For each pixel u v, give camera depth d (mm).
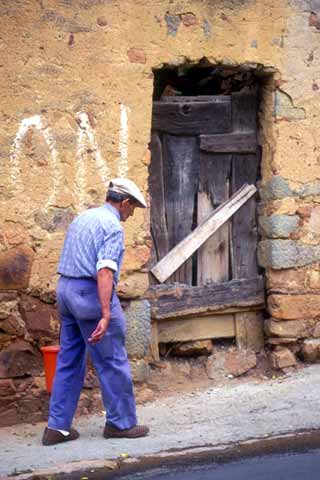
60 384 6145
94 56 6906
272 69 7527
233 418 6547
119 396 6145
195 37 7258
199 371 7648
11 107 6680
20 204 6727
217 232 7785
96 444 6094
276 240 7641
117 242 5910
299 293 7719
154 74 7707
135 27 7031
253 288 7805
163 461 5750
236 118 7789
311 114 7680
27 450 6020
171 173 7637
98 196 6969
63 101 6832
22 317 6762
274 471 5516
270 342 7766
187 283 7691
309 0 7605
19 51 6688
